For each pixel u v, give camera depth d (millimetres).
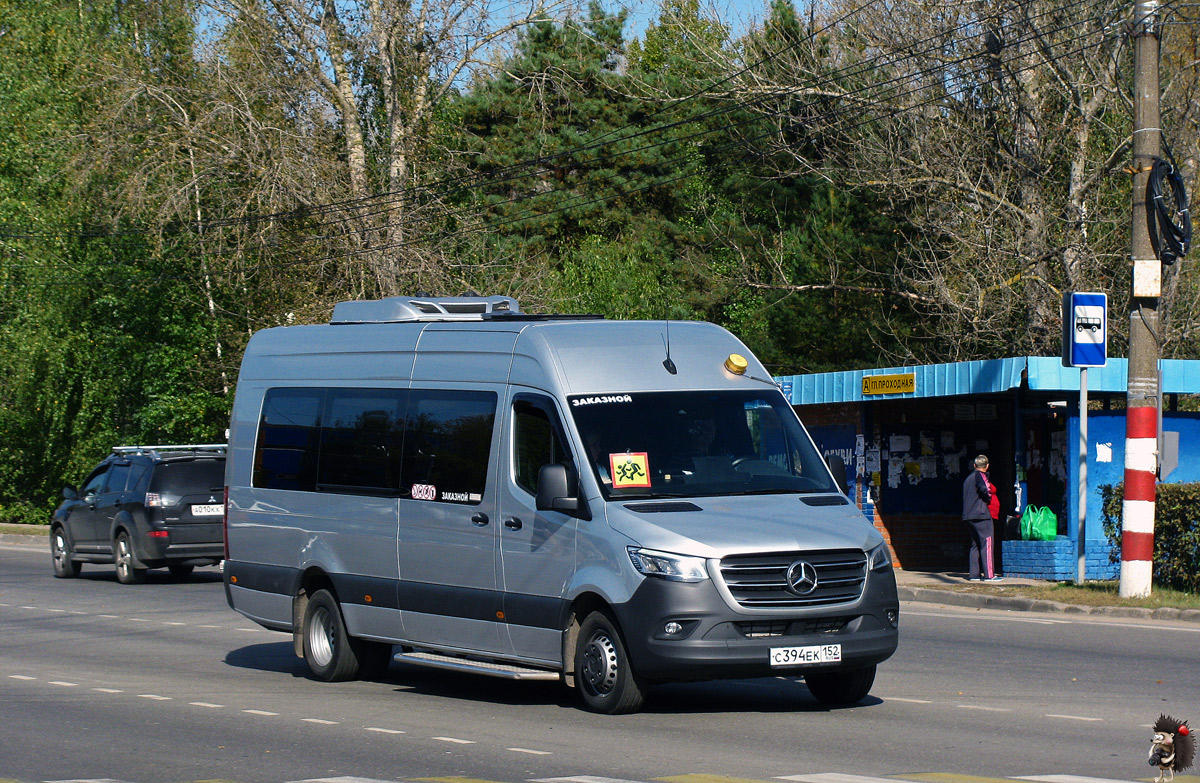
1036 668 19406
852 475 38094
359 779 12016
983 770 12203
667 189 77625
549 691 17891
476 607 16516
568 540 15352
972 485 32594
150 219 56156
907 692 17203
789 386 39219
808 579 14438
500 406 16625
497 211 76562
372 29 54219
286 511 19625
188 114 55188
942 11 46062
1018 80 44656
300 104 55188
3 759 13242
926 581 32656
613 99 79062
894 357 54781
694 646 14133
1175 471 33562
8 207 59281
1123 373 32031
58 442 60594
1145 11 27469
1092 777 11859
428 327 18188
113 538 35375
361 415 18719
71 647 22922
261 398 20578
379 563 18016
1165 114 42750
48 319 58844
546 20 56531
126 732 14750
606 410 15797
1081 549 30172
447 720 15398
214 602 30516
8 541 51688
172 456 34969
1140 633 23562
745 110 61656
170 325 61125
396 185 55094
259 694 17703
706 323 17234
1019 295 46531
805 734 14148
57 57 60062
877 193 51375
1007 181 46938
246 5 53500
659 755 13008
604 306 65562
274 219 54250
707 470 15664
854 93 48344
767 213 64000
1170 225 27500
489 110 78562
